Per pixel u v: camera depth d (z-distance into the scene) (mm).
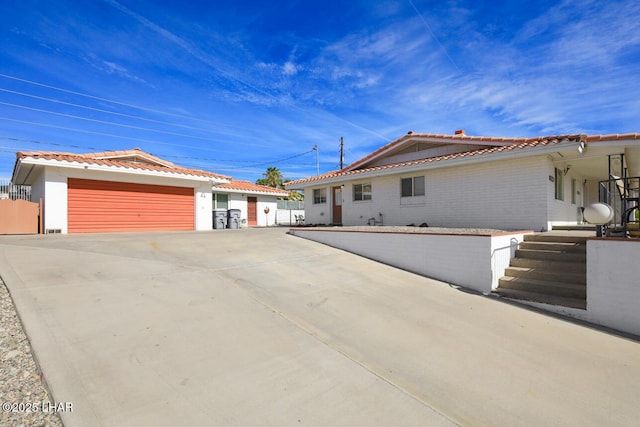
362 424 2561
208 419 2459
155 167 13156
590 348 4355
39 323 3555
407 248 8141
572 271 6586
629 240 5023
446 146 13016
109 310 4051
